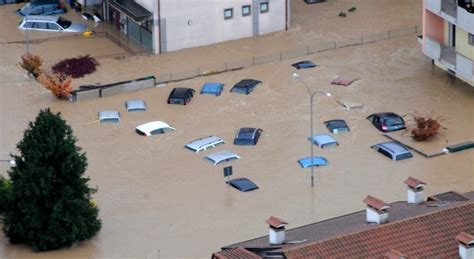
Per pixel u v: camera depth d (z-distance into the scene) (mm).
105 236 101875
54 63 136500
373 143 116812
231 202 106812
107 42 141875
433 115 122250
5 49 141000
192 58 137125
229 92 128375
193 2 138000
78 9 150750
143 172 112688
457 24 123625
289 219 103625
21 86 131125
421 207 83625
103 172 112812
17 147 101938
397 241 76625
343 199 106875
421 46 136375
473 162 113062
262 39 141750
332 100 126062
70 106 126125
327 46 139750
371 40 140875
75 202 98938
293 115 123188
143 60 137000
